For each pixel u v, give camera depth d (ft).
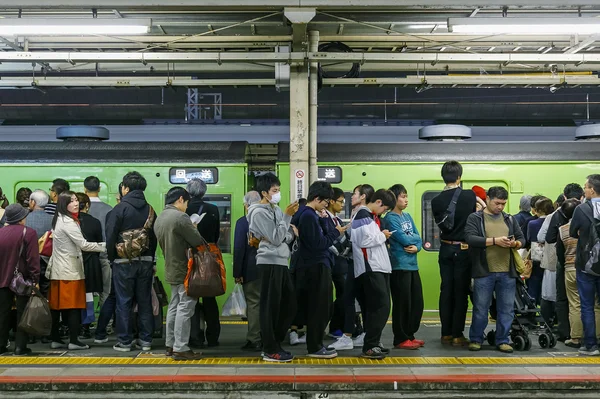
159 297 28.91
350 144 37.96
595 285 26.68
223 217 36.86
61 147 37.96
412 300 28.14
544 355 26.66
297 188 34.40
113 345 28.91
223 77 63.16
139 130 57.41
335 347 27.81
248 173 38.86
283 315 25.54
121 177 37.17
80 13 34.32
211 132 58.18
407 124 62.39
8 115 63.16
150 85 38.50
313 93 35.29
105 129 40.96
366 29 36.52
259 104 61.93
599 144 38.09
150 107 63.31
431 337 30.53
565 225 28.73
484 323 27.35
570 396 22.68
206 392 22.57
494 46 38.91
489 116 63.10
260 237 25.31
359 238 25.94
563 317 29.68
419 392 22.57
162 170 37.06
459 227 28.04
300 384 22.45
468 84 39.24
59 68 42.11
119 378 22.68
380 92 62.54
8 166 37.29
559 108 62.49
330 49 36.63
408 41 36.81
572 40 36.83
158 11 32.53
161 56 33.24
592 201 26.32
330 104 62.34
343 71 41.16
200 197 28.84
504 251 27.07
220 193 36.99
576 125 63.41
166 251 26.02
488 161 37.37
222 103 63.52
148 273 27.63
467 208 27.99
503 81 39.19
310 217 25.26
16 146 38.19
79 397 22.52
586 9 32.96
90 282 28.73
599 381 22.71
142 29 31.35
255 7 30.53
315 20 35.14
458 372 23.49
